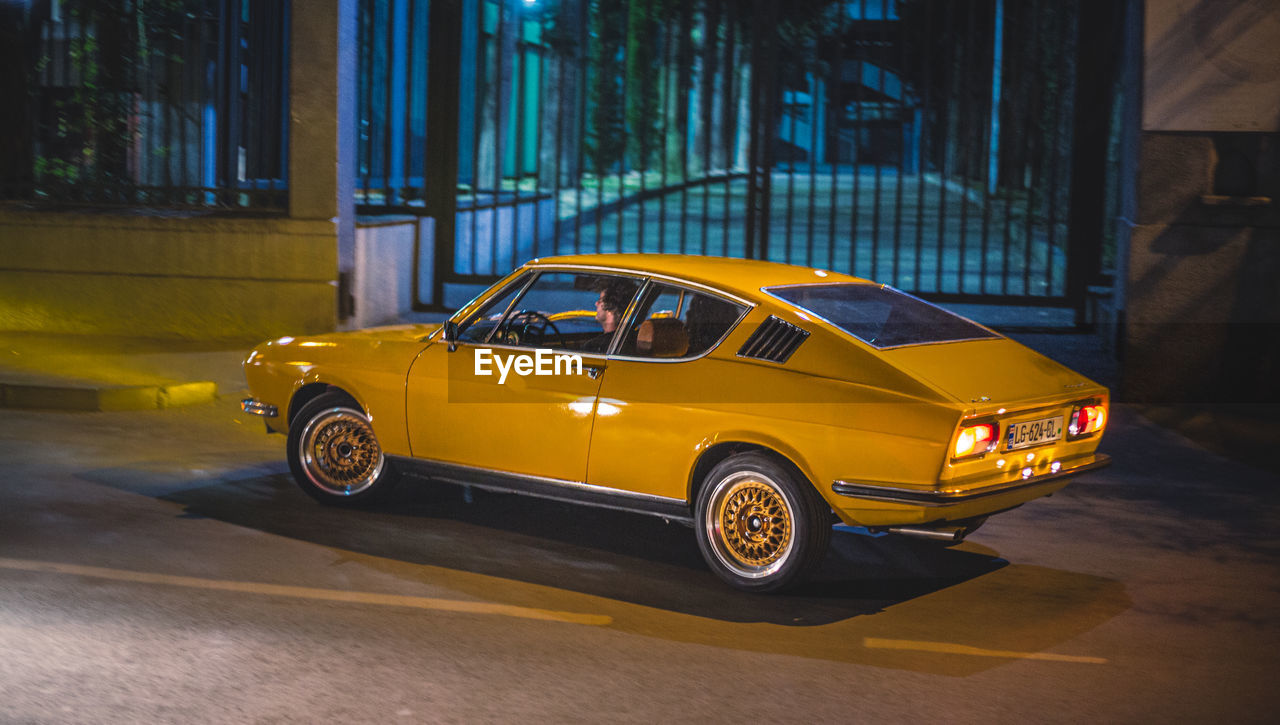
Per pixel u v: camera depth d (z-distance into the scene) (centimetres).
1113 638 539
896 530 562
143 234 1255
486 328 723
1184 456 909
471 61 1800
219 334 1255
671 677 479
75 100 1339
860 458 552
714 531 596
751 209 1239
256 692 453
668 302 1297
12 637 503
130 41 1327
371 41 1431
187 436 895
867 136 2952
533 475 644
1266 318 1066
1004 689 475
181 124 1277
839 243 1970
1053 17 1510
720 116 2508
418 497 755
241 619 532
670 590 594
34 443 857
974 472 552
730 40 1308
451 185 1378
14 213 1273
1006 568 644
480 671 480
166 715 430
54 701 441
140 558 614
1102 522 737
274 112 1323
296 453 726
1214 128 1045
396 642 510
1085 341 1206
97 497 727
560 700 453
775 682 477
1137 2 1078
